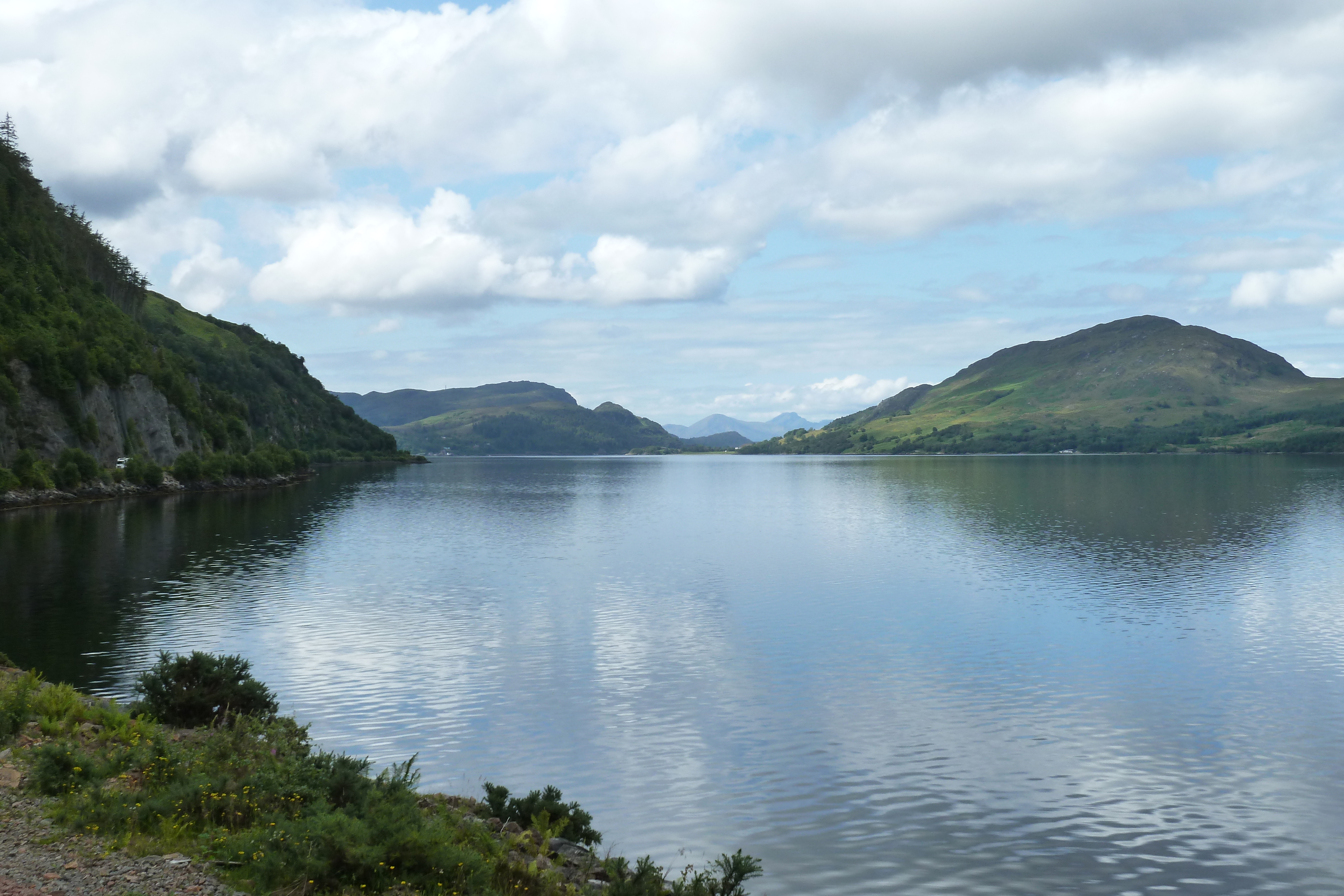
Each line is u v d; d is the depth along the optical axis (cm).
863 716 3941
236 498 16950
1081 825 2859
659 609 6425
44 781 1934
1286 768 3350
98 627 5403
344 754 3303
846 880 2478
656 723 3816
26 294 19400
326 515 13912
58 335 18788
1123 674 4662
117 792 1886
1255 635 5566
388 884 1574
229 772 2053
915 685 4453
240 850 1576
